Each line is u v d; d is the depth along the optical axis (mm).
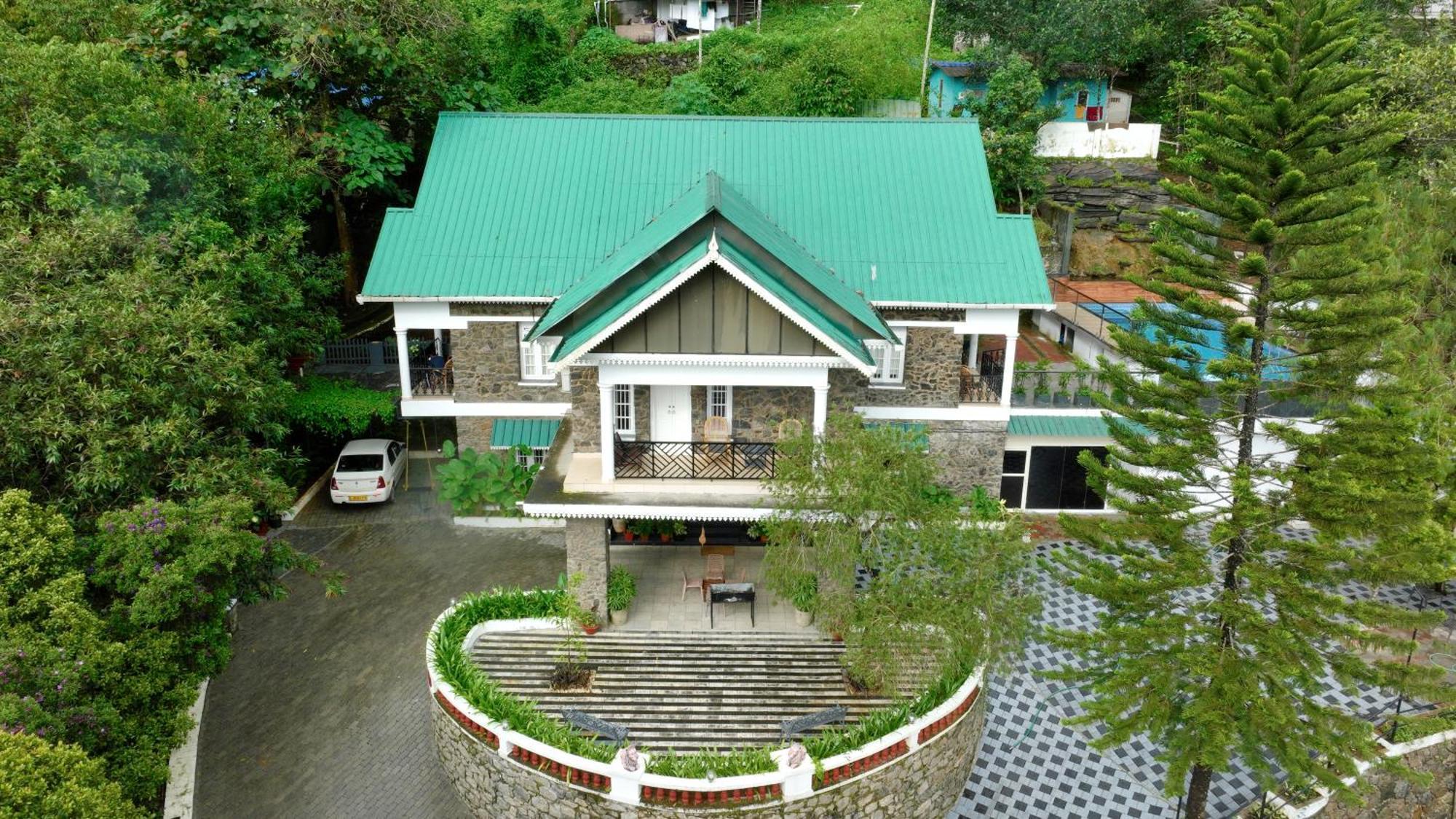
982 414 24234
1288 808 16828
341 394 26578
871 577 21844
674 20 49719
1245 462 16250
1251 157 15719
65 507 16016
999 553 17000
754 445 20719
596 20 48031
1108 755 18375
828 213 24125
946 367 23875
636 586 21703
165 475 17297
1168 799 17141
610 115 26391
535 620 20016
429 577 23094
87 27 26625
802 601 19469
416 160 32406
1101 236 38531
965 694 16969
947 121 25953
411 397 24922
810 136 25781
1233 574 16516
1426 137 27594
